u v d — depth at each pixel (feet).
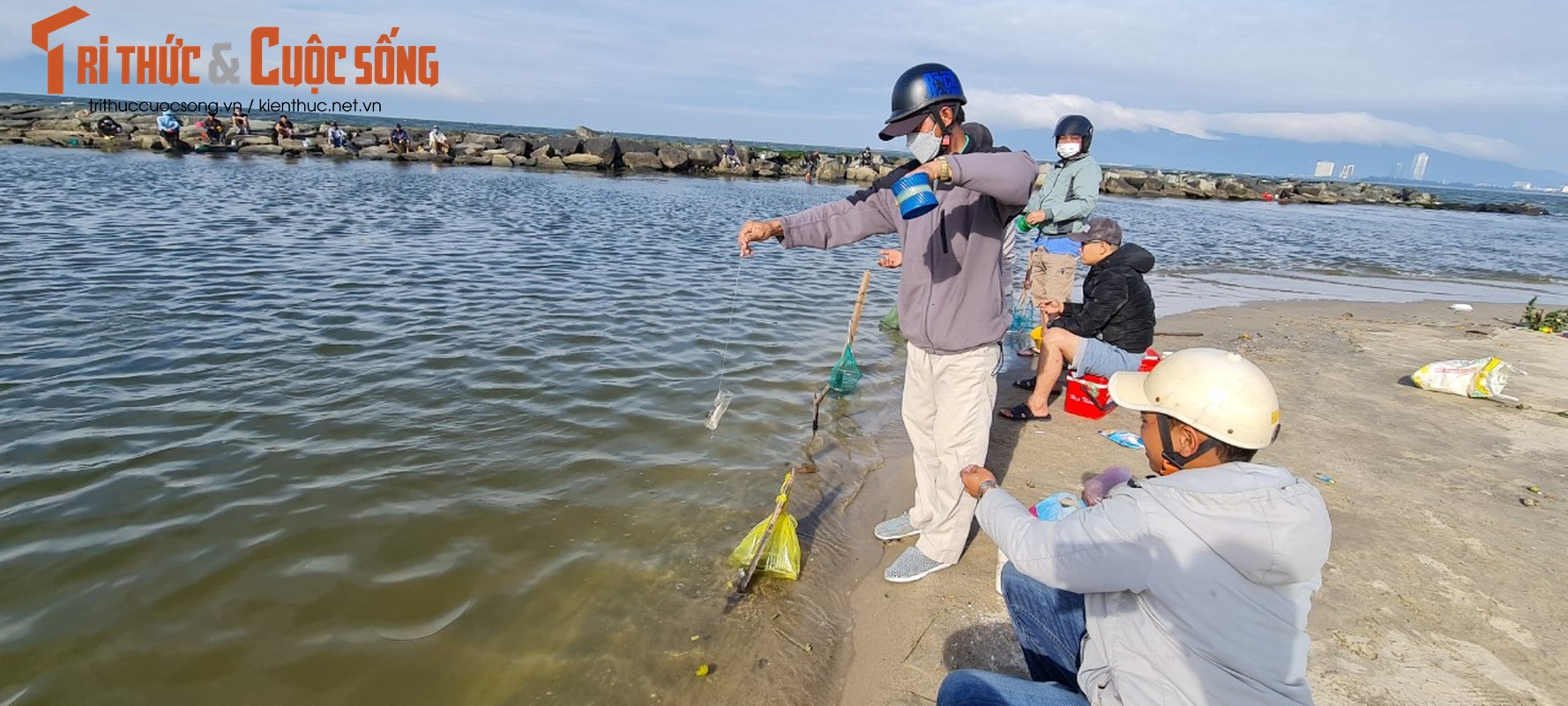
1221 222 96.99
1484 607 11.83
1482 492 16.15
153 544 12.16
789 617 11.73
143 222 40.96
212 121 97.66
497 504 14.11
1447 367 23.58
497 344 23.08
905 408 12.87
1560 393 23.81
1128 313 19.29
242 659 10.03
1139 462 17.47
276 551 12.23
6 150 81.61
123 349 20.35
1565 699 9.83
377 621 10.91
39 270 28.17
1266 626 6.27
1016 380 24.41
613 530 13.66
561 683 10.07
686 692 10.07
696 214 66.33
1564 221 154.81
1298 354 28.48
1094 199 22.93
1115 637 6.95
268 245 36.73
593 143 122.93
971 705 7.61
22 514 12.64
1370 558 13.24
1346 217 125.39
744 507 14.78
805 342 26.43
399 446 16.02
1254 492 6.25
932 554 12.73
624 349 23.70
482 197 68.90
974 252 11.04
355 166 93.91
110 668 9.73
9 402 16.65
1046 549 7.12
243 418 16.75
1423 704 9.64
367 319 24.79
